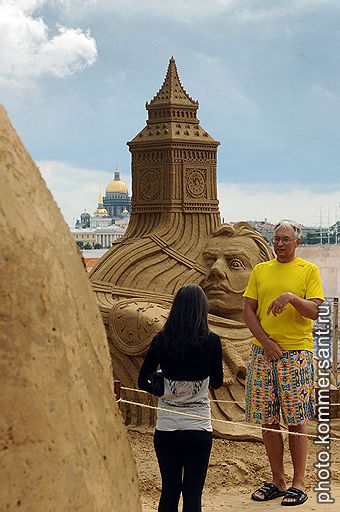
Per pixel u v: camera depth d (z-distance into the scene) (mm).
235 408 8945
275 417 6473
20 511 2266
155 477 7324
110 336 9242
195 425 5008
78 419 2498
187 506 4957
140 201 10750
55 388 2402
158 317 9039
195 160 10633
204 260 10172
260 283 6445
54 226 2617
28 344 2332
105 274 9891
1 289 2297
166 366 5035
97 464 2574
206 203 10633
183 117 10711
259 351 6449
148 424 8969
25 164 2611
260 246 10305
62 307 2496
